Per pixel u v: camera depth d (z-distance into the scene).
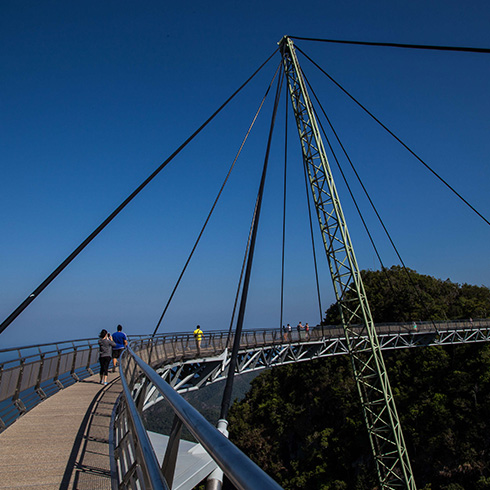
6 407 8.20
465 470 46.72
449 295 95.94
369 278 96.25
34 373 10.74
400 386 62.31
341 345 44.84
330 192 31.70
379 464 28.58
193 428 1.43
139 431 2.47
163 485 1.47
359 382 29.81
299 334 40.62
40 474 4.71
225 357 28.92
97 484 4.29
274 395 76.44
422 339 56.22
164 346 23.44
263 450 66.31
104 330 14.09
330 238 31.56
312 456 58.41
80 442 6.11
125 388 4.17
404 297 83.25
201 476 4.06
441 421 52.47
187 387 27.91
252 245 14.61
